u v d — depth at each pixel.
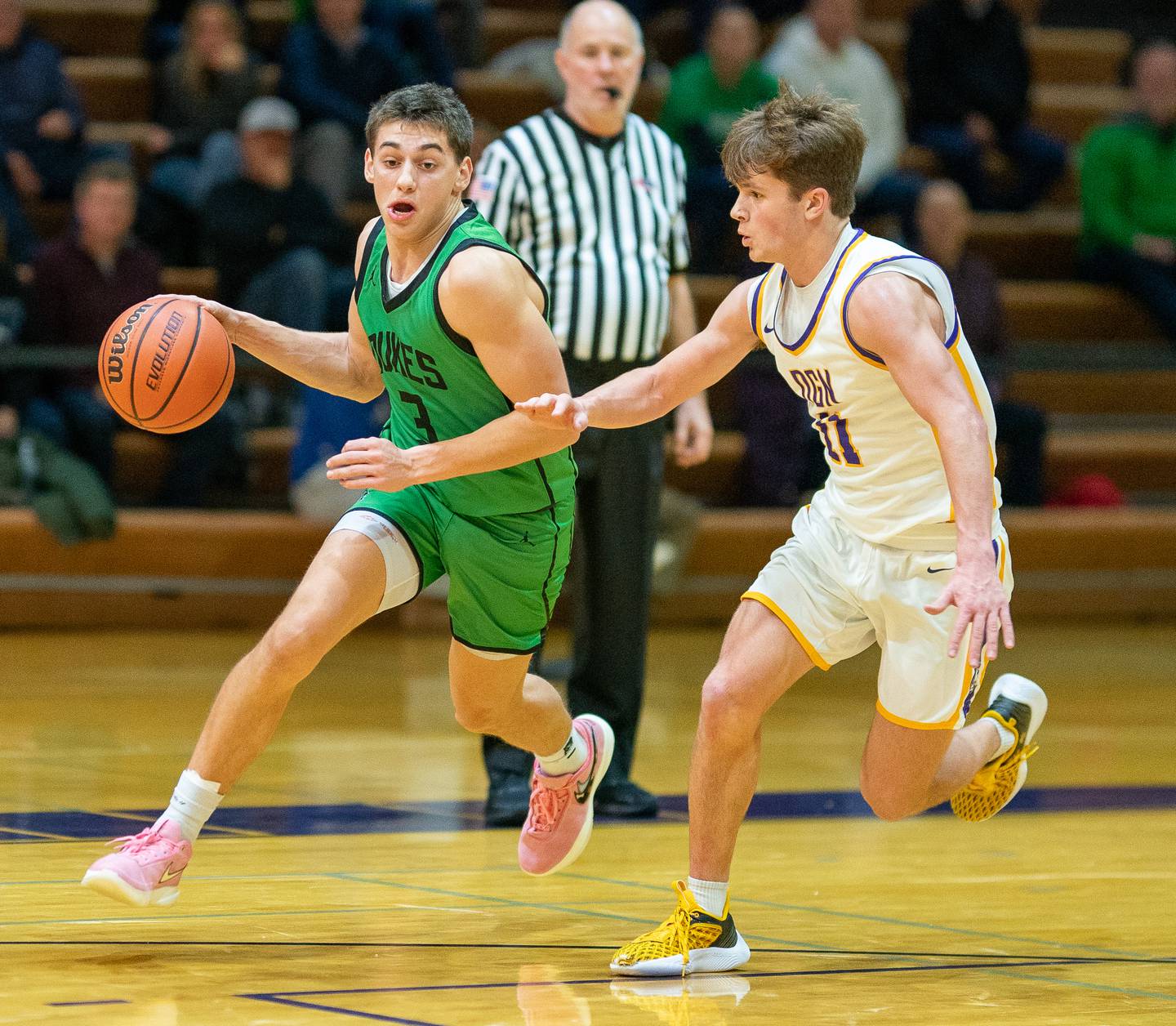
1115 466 37.34
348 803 15.66
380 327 10.73
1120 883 12.78
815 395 10.12
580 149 14.92
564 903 11.70
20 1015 8.52
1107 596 34.72
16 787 15.85
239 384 32.28
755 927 11.19
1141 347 39.28
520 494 10.89
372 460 9.84
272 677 10.19
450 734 20.14
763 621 10.12
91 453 29.48
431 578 11.05
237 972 9.59
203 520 29.84
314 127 34.28
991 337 34.34
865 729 21.39
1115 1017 8.90
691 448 15.48
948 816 15.72
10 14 34.69
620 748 15.35
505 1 45.75
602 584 15.12
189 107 35.88
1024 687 12.09
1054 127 45.66
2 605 28.89
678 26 42.84
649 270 14.94
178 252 34.91
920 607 9.98
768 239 9.85
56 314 29.47
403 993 9.19
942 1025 8.70
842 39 37.69
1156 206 40.00
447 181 10.29
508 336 10.29
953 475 9.22
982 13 40.66
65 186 35.06
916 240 35.34
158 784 16.12
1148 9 49.19
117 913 11.04
